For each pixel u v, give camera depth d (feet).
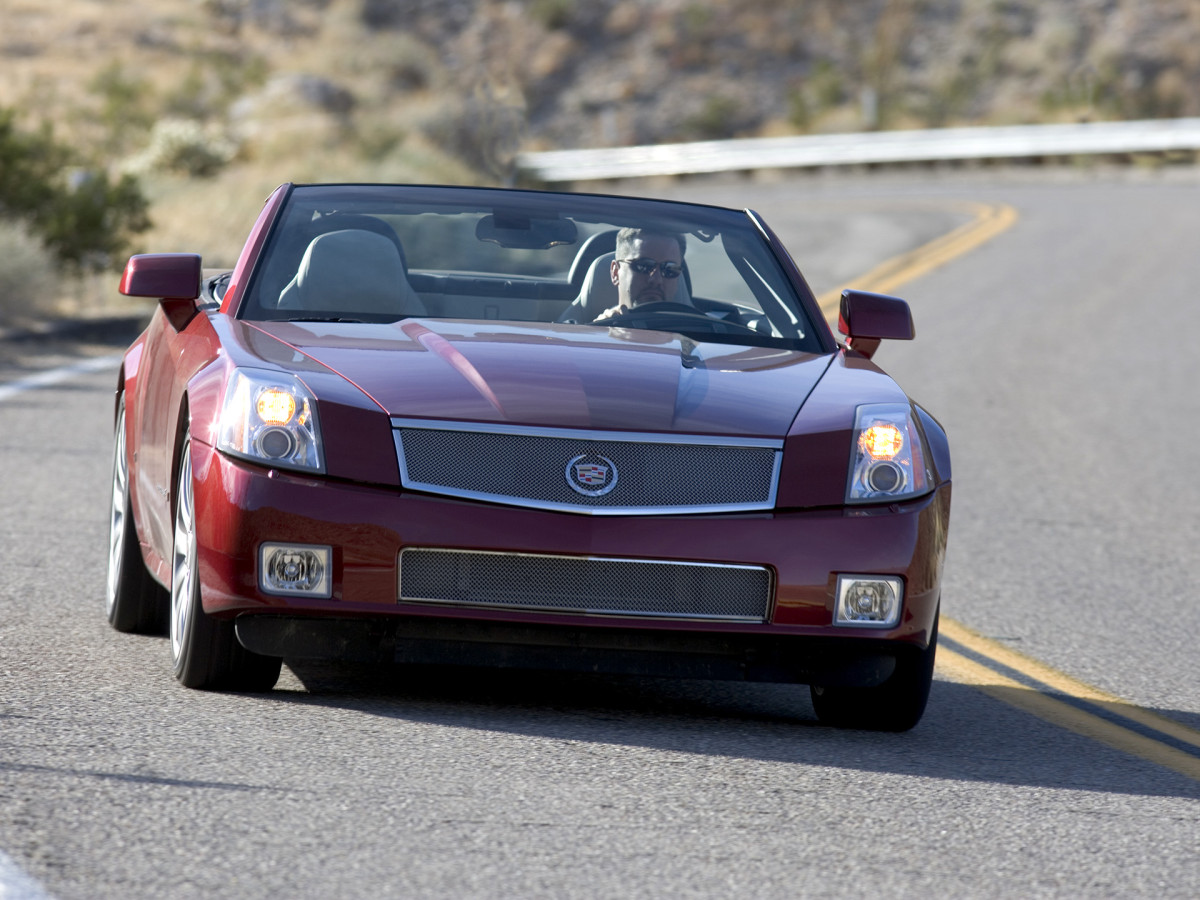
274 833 43.27
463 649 55.67
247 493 54.80
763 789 51.11
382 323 65.77
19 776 46.75
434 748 52.95
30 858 40.11
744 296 73.51
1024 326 248.32
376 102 648.79
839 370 65.05
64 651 64.49
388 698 60.39
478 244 73.77
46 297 203.21
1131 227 385.70
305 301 67.62
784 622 56.29
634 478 55.93
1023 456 151.23
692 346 65.72
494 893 39.88
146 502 66.49
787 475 57.16
